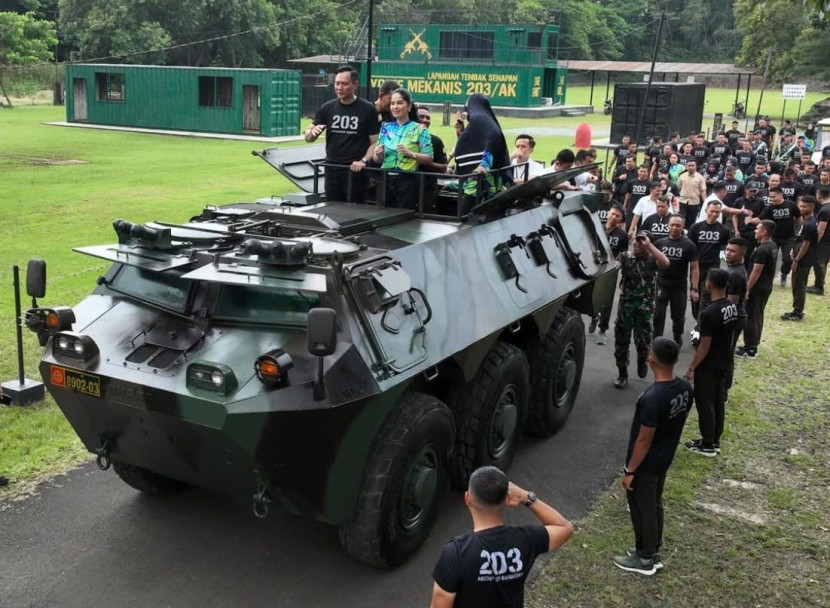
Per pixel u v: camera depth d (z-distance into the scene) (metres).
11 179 22.62
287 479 5.26
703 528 6.61
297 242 5.35
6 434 7.77
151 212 18.27
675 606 5.63
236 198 20.38
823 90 70.31
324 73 55.22
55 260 13.77
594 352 11.02
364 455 5.45
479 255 6.96
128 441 5.69
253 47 62.72
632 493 5.88
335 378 5.10
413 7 73.38
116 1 57.31
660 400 5.63
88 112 39.31
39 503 6.66
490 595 3.85
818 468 7.70
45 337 5.88
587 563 6.06
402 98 7.41
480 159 7.62
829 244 14.16
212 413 4.99
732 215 14.12
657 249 9.95
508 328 7.13
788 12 60.91
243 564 5.96
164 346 5.56
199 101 36.97
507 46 50.78
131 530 6.33
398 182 7.54
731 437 8.32
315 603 5.54
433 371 5.95
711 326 7.48
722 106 61.53
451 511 6.77
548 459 7.81
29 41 57.81
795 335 11.88
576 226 9.04
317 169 7.87
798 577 6.01
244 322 5.59
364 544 5.61
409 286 5.80
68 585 5.64
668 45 97.12
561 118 50.25
